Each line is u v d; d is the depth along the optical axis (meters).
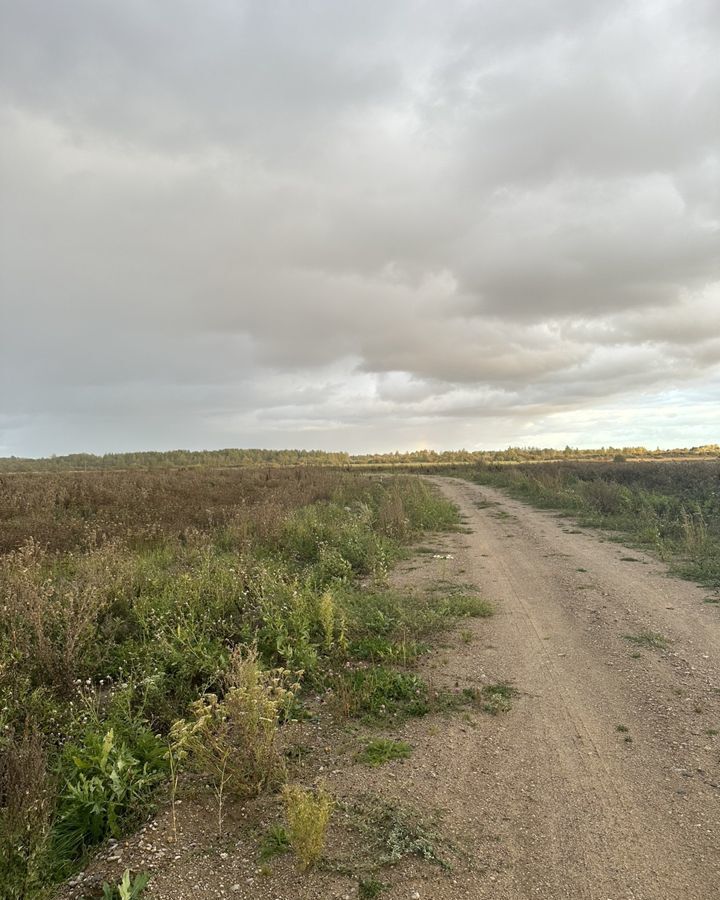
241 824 3.38
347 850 3.16
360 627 6.99
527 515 18.33
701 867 3.08
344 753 4.27
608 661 6.12
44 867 2.96
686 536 12.34
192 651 5.61
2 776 3.53
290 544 11.49
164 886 2.88
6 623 6.04
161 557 10.24
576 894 2.89
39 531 11.91
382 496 20.84
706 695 5.24
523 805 3.65
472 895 2.88
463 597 8.38
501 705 5.06
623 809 3.60
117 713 4.36
